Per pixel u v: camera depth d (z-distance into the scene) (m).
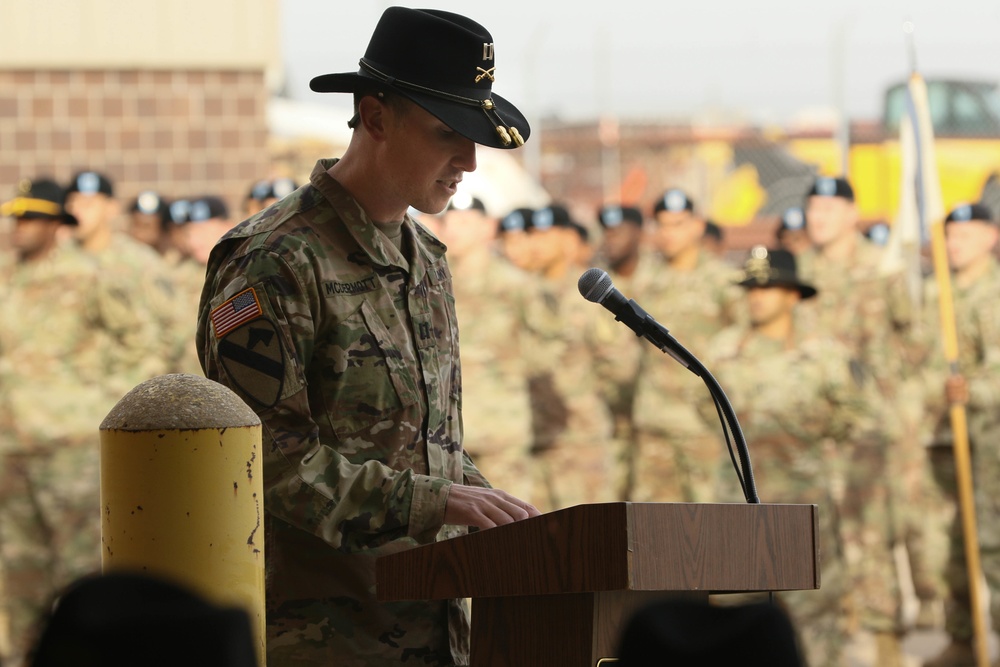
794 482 16.33
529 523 5.36
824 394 16.38
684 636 3.19
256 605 5.61
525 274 19.92
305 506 6.25
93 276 18.38
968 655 18.11
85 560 18.17
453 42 6.55
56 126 22.84
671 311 19.81
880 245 22.34
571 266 20.61
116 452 5.45
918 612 19.61
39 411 18.12
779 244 21.78
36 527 18.22
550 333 19.78
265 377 6.32
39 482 18.11
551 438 19.92
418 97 6.50
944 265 17.94
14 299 18.36
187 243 20.58
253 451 5.62
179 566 5.40
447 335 7.04
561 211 20.50
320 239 6.60
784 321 16.62
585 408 20.00
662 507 5.08
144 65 23.05
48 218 18.42
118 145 23.03
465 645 6.84
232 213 23.36
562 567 5.22
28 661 2.90
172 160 23.17
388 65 6.59
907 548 19.61
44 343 18.28
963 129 25.81
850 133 25.61
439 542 5.75
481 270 19.41
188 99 23.22
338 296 6.55
